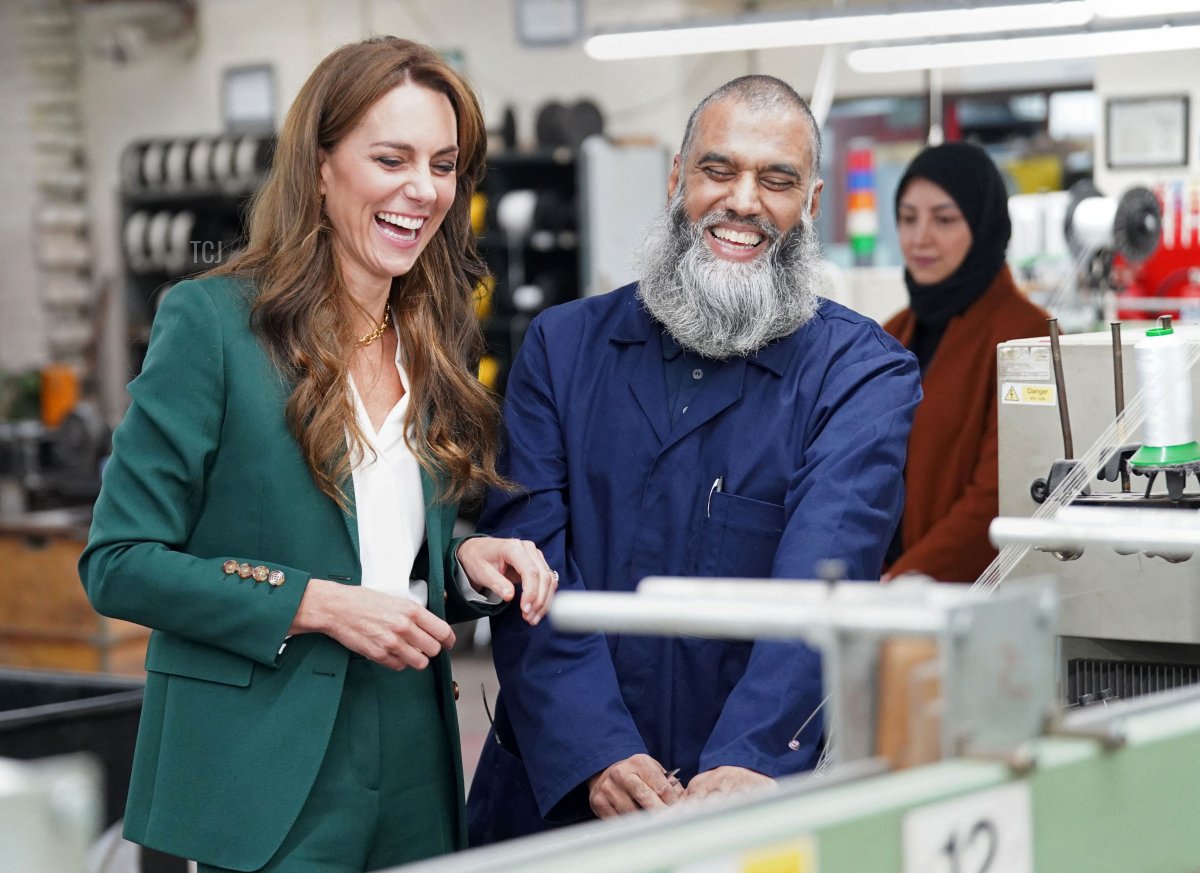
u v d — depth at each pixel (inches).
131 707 107.4
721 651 77.4
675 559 78.8
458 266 77.6
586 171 306.3
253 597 66.3
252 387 68.1
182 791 67.9
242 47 387.5
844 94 324.2
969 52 131.6
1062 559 70.2
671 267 80.7
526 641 76.6
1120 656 75.8
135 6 384.5
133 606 66.5
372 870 70.8
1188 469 69.9
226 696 67.9
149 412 66.9
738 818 39.5
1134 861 47.0
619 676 78.0
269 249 70.7
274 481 68.2
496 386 308.2
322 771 68.9
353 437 69.6
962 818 41.8
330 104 69.6
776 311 78.9
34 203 400.2
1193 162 202.7
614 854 37.8
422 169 70.2
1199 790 49.5
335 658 68.5
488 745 83.4
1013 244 186.9
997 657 42.9
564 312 85.4
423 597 72.9
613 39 130.9
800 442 78.7
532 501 80.2
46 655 194.2
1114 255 169.6
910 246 131.4
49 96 402.9
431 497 72.9
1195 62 201.0
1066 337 83.9
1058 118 297.4
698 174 80.0
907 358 80.7
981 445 124.8
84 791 34.0
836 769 42.1
